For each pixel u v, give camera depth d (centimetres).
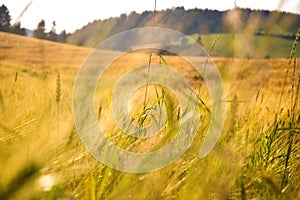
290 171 163
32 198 70
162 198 107
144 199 103
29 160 70
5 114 128
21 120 123
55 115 120
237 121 197
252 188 135
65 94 139
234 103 149
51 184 73
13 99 149
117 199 101
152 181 109
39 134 92
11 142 91
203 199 103
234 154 123
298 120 197
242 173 144
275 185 115
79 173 115
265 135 181
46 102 123
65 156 111
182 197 103
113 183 117
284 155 173
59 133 107
